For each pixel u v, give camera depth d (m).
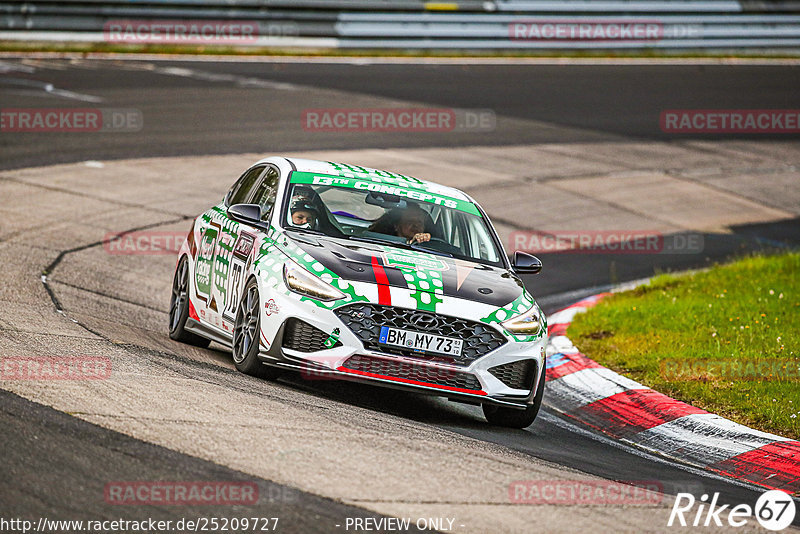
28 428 18.80
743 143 91.62
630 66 119.88
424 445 21.53
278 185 29.45
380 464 19.47
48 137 66.88
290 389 25.75
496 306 25.94
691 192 75.06
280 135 75.00
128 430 19.48
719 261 58.44
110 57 98.50
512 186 70.00
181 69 95.75
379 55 112.94
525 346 25.78
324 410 23.42
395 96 93.06
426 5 115.69
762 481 24.78
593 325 40.66
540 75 110.19
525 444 24.72
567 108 96.88
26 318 29.48
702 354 34.34
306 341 24.84
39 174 57.94
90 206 52.84
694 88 110.25
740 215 70.81
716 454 26.41
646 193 73.19
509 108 93.94
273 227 27.78
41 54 96.12
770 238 65.38
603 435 28.48
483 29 118.44
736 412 28.95
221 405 22.16
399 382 24.64
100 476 17.05
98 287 38.44
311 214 28.28
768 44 132.50
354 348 24.47
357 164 69.06
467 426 26.05
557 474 21.11
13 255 40.69
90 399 21.19
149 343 29.75
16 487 16.14
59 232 46.75
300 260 25.83
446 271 26.86
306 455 19.34
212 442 19.39
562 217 64.62
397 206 29.48
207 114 78.81
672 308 41.97
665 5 127.88
